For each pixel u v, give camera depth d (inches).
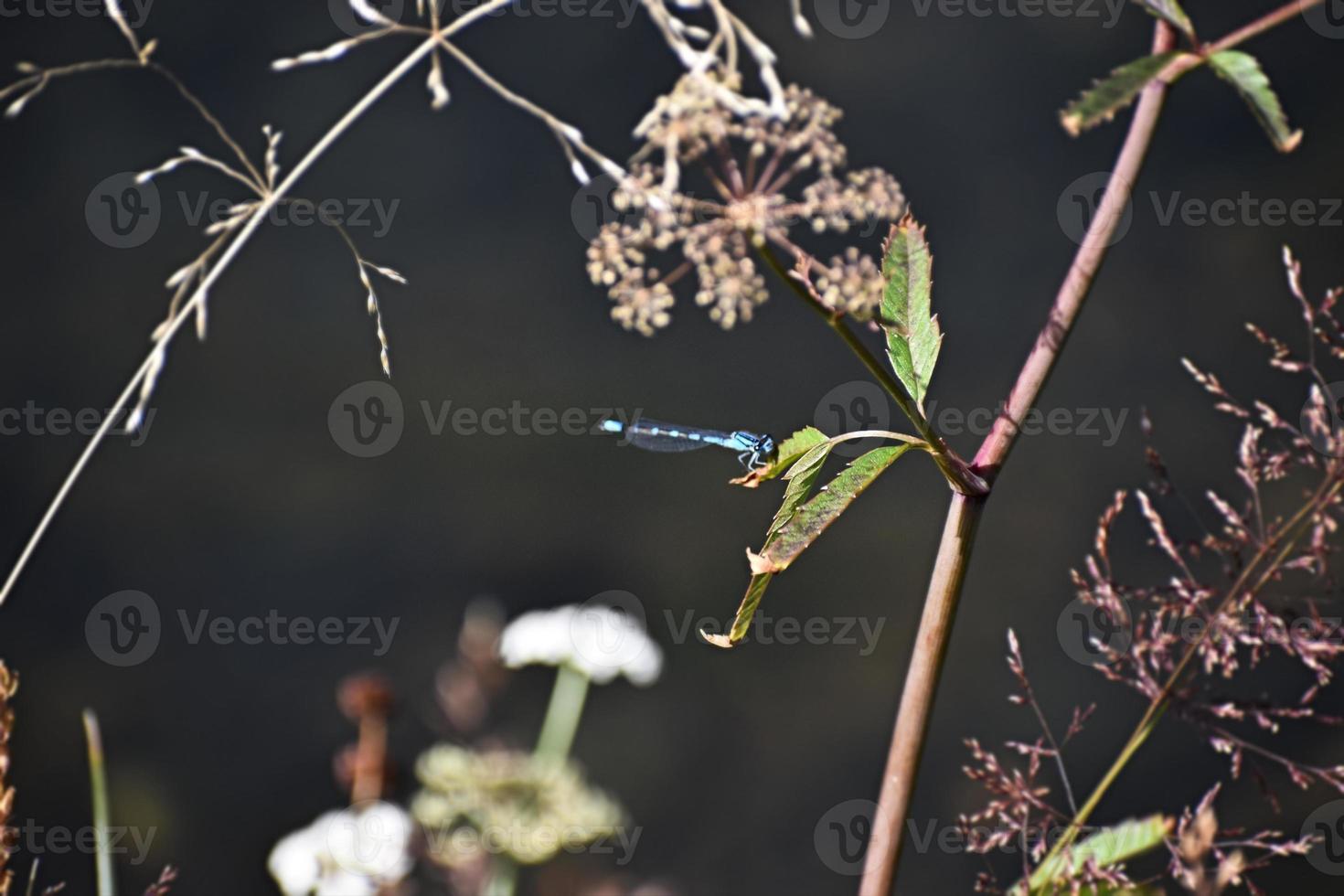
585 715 121.3
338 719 119.2
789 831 121.2
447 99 40.1
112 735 115.2
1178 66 38.4
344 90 128.9
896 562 128.1
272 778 116.8
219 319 126.4
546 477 127.2
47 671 115.9
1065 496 128.9
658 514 127.0
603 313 130.2
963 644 125.8
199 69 126.7
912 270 39.1
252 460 125.0
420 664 120.8
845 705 125.3
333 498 125.3
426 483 126.1
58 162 124.7
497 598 124.4
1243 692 110.0
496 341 129.0
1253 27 38.4
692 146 38.2
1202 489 125.1
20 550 119.2
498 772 57.1
